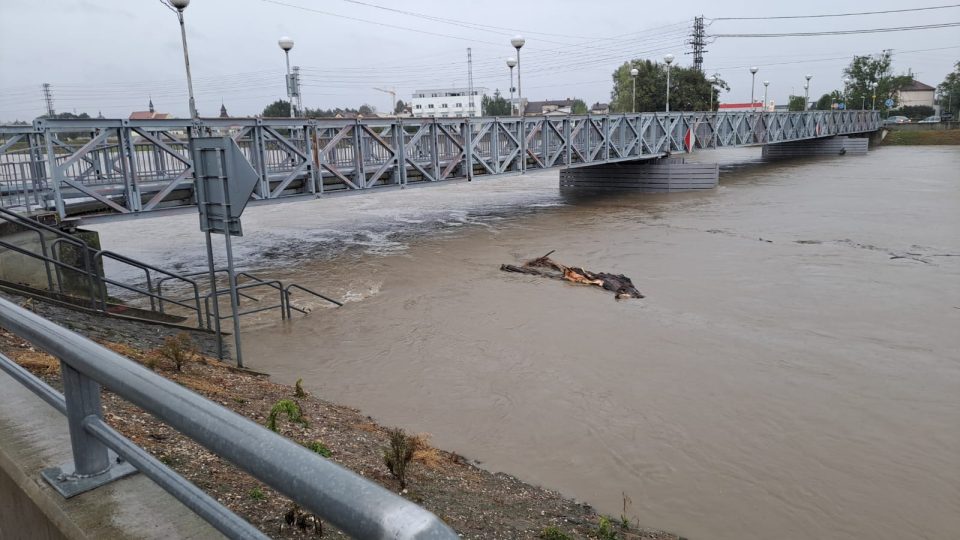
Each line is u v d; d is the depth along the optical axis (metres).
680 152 43.66
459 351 12.64
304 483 1.01
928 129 90.38
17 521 2.21
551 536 5.93
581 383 11.15
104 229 28.52
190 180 17.53
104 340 9.16
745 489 7.99
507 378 11.32
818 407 10.38
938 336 13.91
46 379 6.10
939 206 32.53
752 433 9.46
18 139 14.25
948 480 8.29
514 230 27.36
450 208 35.22
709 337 13.76
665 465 8.50
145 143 15.84
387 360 12.07
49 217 13.71
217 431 1.20
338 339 13.20
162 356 8.90
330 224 29.42
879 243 23.92
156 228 28.77
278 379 10.86
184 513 1.87
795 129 61.16
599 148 35.03
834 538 7.07
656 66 86.69
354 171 21.45
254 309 15.20
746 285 18.16
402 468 6.34
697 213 31.84
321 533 4.27
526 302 16.27
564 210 33.72
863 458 8.81
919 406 10.47
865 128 83.25
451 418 9.68
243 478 4.86
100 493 1.95
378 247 23.59
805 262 20.95
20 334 2.05
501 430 9.35
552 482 7.97
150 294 12.27
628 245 23.91
